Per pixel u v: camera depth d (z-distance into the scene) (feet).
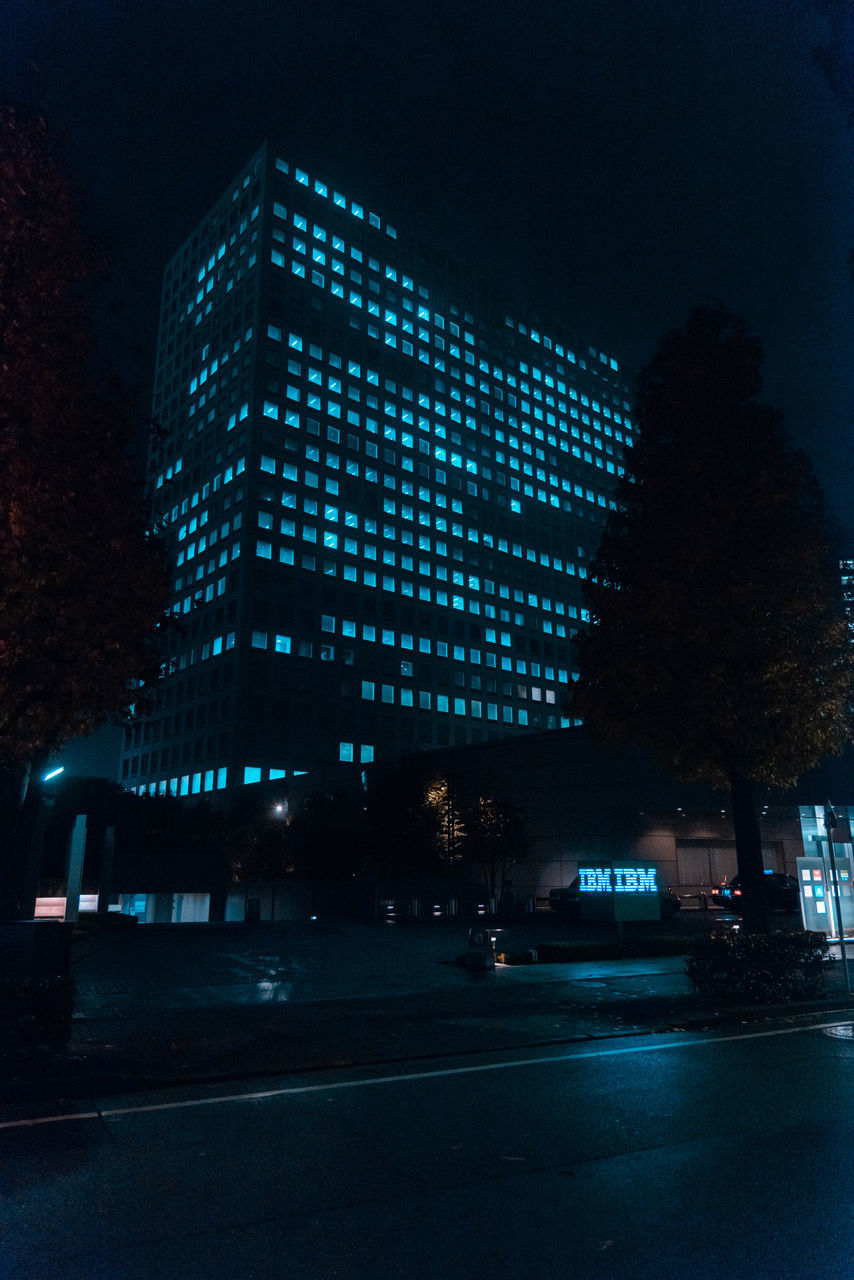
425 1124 21.80
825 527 45.60
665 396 48.34
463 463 356.38
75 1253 14.24
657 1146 19.76
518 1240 14.65
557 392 411.75
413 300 357.00
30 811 38.91
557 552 385.29
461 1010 38.81
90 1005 39.96
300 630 286.46
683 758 47.65
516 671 351.25
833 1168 18.13
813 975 42.88
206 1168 18.51
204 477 312.71
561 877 152.56
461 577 342.03
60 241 31.94
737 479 44.91
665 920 104.12
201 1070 27.27
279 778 257.75
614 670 46.75
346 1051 30.22
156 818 168.96
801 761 45.24
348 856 145.18
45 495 29.60
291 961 58.95
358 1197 16.74
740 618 43.19
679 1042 32.71
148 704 40.42
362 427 322.96
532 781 159.53
